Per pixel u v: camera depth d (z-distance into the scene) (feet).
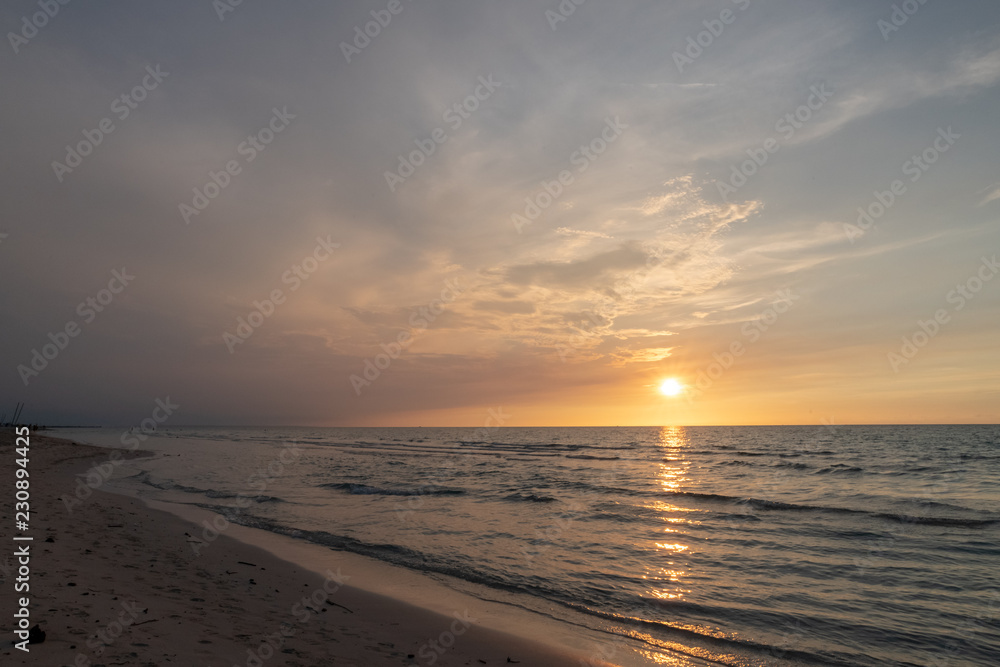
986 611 29.96
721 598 32.17
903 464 130.21
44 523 39.19
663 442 287.69
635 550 44.16
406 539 47.26
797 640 25.91
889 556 42.55
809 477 106.01
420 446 253.65
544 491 83.71
